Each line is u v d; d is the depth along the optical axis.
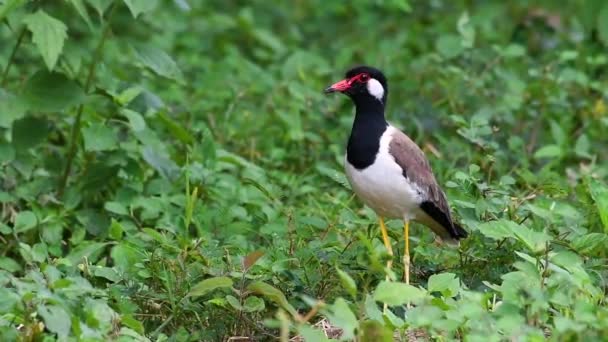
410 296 9.83
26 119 13.29
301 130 16.09
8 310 9.91
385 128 12.24
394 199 12.07
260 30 19.67
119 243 12.17
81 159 14.38
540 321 10.09
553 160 15.41
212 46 20.09
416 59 18.70
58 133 15.23
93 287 11.31
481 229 11.29
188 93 17.91
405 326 10.08
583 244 11.60
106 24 13.46
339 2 22.06
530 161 15.88
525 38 19.31
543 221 12.42
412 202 12.05
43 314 9.63
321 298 11.44
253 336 10.99
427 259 12.28
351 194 14.46
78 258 12.05
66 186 13.82
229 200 13.84
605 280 11.48
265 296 11.15
